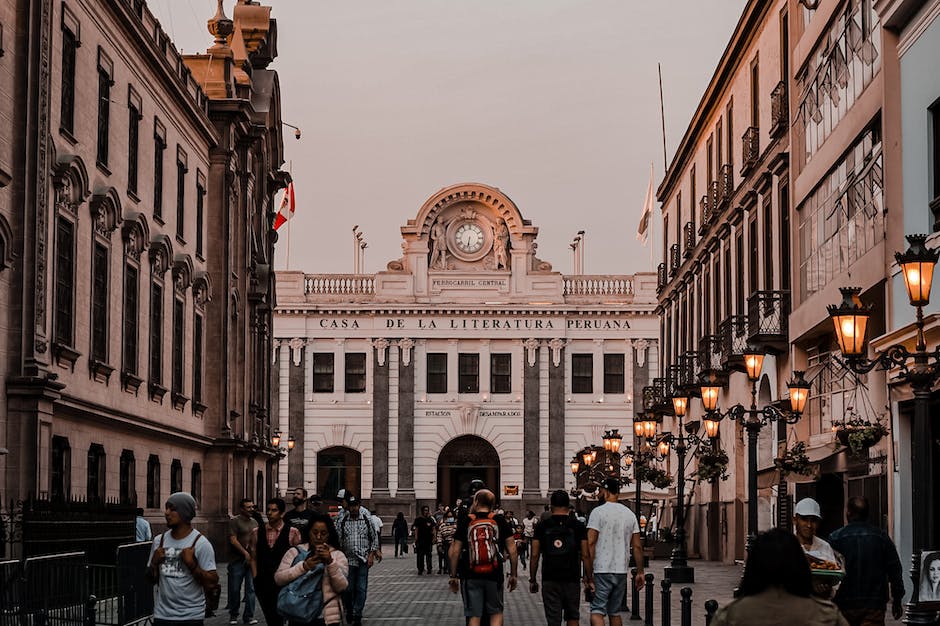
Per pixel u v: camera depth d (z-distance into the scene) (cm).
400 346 7850
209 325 4694
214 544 4488
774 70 3600
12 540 2414
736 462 4131
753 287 3881
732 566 4153
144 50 3731
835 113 2864
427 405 7831
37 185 2764
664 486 4581
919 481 1429
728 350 3916
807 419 3200
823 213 2986
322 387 7856
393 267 7950
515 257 7912
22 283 2738
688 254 5088
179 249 4259
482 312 7844
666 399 5312
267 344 5769
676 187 5647
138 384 3691
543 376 7850
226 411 4669
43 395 2734
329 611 1400
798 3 3294
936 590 1344
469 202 7944
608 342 7856
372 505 7756
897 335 2283
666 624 1948
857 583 1410
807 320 3094
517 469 7806
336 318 7875
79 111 3144
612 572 1781
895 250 2389
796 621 731
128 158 3628
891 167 2408
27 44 2755
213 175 4766
